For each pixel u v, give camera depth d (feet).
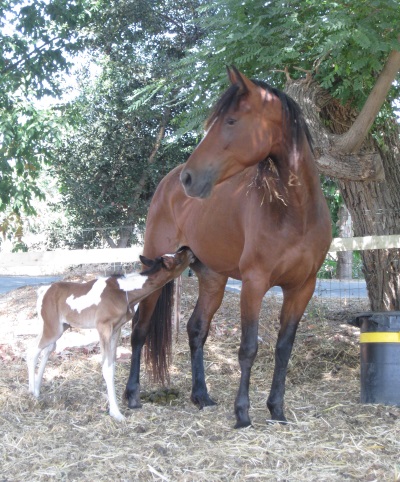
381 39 17.08
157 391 17.60
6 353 21.65
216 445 12.71
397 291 22.24
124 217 56.08
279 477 11.06
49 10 41.81
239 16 18.17
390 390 15.75
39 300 16.35
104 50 54.80
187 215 16.35
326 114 21.56
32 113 37.58
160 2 53.67
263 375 19.62
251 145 12.51
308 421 14.26
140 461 11.87
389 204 22.44
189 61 18.58
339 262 45.98
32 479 11.25
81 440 13.20
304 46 19.02
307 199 13.21
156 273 15.78
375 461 11.70
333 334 22.91
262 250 13.35
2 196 39.42
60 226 57.31
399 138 22.68
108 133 53.93
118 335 15.72
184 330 24.07
